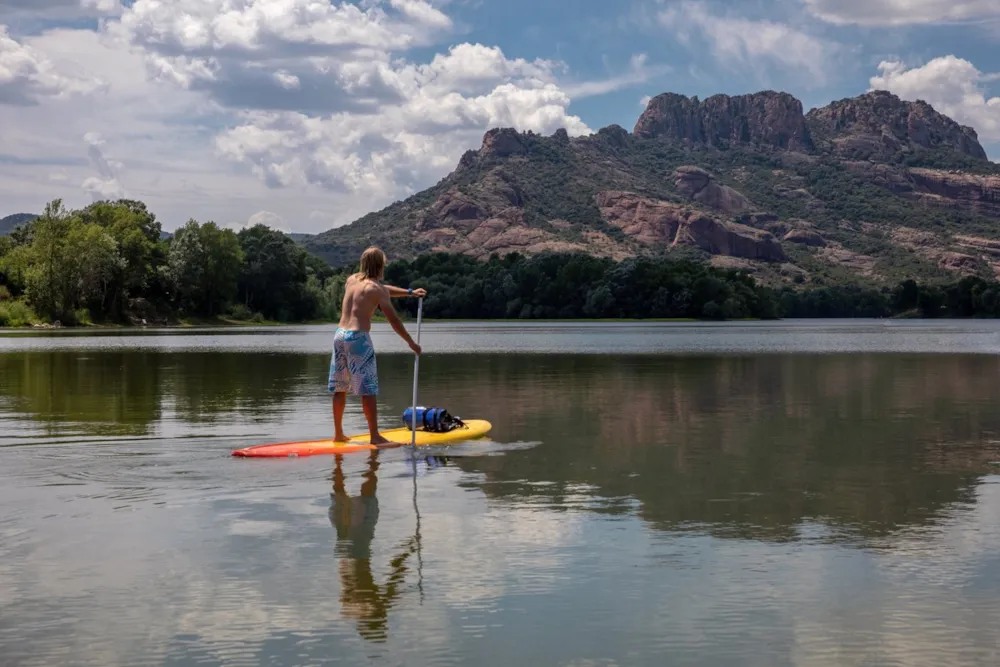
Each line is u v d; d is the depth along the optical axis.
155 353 42.69
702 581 6.38
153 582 6.39
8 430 14.32
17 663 5.06
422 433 13.39
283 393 21.00
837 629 5.51
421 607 5.89
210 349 47.47
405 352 43.75
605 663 5.06
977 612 5.77
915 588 6.22
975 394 20.44
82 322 108.81
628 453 11.91
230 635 5.45
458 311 171.62
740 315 167.00
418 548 7.21
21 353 42.25
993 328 105.75
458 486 9.68
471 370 29.48
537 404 18.30
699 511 8.47
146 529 7.82
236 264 128.25
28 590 6.22
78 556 7.01
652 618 5.70
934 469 10.68
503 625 5.60
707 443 12.80
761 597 6.05
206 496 9.18
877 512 8.41
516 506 8.69
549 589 6.23
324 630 5.52
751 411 16.95
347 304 12.64
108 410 17.28
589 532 7.70
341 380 12.53
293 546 7.27
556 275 173.38
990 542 7.36
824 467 10.83
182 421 15.55
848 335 76.44
